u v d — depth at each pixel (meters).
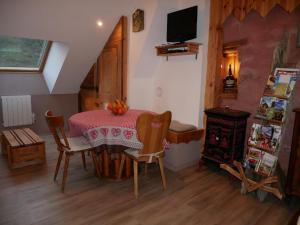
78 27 3.73
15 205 2.23
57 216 2.07
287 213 2.22
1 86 4.30
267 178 2.38
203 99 3.37
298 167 2.32
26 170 3.02
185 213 2.17
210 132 2.98
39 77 4.80
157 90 4.09
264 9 2.72
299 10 2.51
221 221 2.07
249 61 2.97
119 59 4.07
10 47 4.12
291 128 2.65
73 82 4.92
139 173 3.00
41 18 3.35
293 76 2.43
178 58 3.62
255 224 2.04
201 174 3.00
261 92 2.90
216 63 3.17
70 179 2.79
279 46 2.60
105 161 2.79
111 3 3.62
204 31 3.22
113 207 2.23
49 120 2.38
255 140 2.59
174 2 3.60
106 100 4.52
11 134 3.50
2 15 3.10
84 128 2.47
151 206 2.26
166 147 2.66
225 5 3.04
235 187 2.67
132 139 2.41
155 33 3.63
